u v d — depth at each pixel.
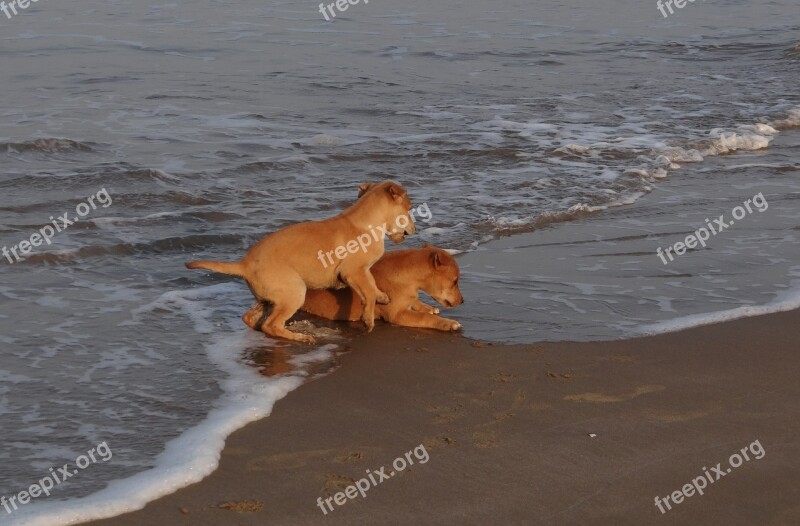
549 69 17.66
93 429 5.35
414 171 11.18
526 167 11.35
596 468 5.06
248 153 11.81
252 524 4.47
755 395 5.94
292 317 7.13
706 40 21.06
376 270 7.00
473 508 4.66
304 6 23.69
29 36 18.97
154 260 8.30
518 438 5.36
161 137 12.41
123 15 21.64
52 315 7.01
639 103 15.06
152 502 4.62
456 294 7.04
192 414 5.55
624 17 24.00
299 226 6.67
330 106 14.44
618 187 10.58
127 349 6.46
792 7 26.05
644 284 7.84
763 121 13.88
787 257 8.52
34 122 12.87
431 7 24.30
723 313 7.20
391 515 4.59
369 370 6.23
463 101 14.96
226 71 16.61
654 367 6.31
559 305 7.38
